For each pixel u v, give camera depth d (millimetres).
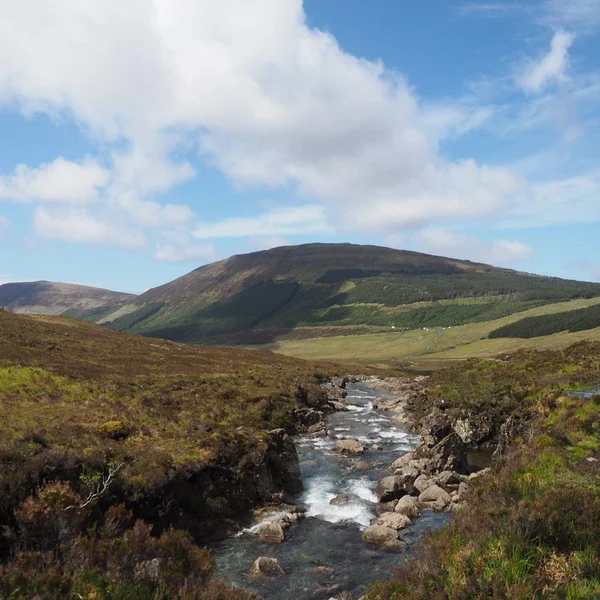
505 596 8477
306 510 23781
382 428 44719
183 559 12000
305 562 17969
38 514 13812
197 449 24578
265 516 22547
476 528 11469
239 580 16562
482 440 31828
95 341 70062
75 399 31750
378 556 18281
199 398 39219
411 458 31422
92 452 20484
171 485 20875
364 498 25453
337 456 34125
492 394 35344
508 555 9758
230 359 83062
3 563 12234
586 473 15453
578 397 27266
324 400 56125
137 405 32688
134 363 56938
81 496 17266
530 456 17953
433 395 45469
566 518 10727
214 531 20781
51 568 9938
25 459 17938
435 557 11102
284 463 27734
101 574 10164
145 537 12398
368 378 90250
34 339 57375
